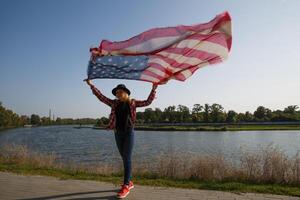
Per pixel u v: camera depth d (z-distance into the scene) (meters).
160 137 59.16
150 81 5.80
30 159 10.87
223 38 5.34
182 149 31.70
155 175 8.62
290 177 7.68
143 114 151.50
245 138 54.75
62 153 27.84
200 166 8.44
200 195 5.95
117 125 5.69
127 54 5.66
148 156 21.31
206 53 5.54
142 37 5.57
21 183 6.76
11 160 10.78
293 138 53.56
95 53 5.64
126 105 5.68
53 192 5.98
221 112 145.12
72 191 6.06
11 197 5.58
